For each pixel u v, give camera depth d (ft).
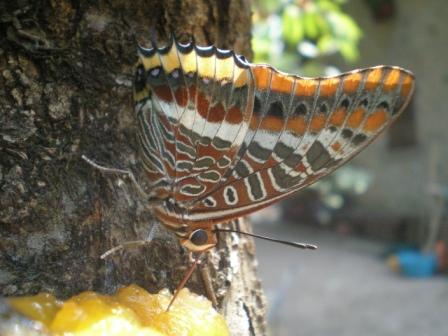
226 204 0.27
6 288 0.25
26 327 0.22
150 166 0.26
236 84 0.25
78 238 0.27
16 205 0.26
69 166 0.27
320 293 1.35
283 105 0.26
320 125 0.26
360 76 0.25
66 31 0.27
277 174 0.27
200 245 0.27
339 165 0.27
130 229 0.28
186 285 0.29
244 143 0.26
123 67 0.29
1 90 0.26
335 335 1.12
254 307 0.33
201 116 0.26
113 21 0.28
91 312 0.23
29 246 0.26
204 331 0.26
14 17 0.26
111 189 0.28
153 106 0.25
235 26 0.34
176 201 0.27
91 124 0.28
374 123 0.26
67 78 0.27
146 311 0.26
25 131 0.26
